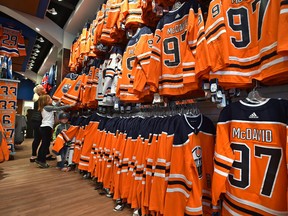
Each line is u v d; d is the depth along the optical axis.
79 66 4.14
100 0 3.88
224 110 1.26
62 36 5.39
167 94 1.54
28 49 7.04
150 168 1.65
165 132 1.55
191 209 1.26
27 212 1.83
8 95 3.88
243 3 1.20
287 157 0.91
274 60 0.95
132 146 1.96
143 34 1.76
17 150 5.31
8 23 5.52
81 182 2.74
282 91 1.38
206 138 1.49
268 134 1.05
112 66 2.40
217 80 1.14
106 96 2.38
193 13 1.39
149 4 1.77
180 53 1.50
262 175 1.04
